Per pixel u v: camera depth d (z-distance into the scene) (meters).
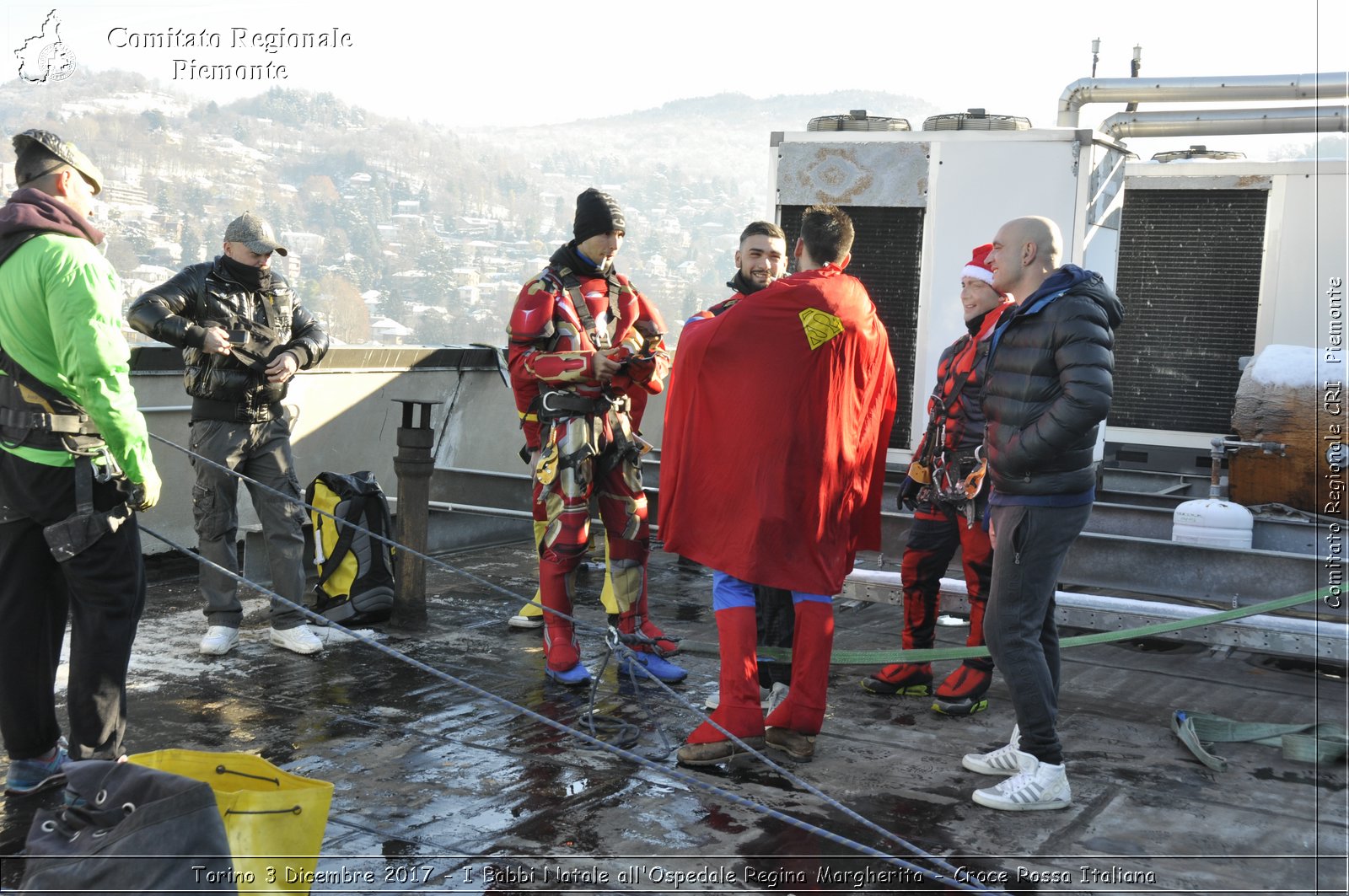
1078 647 5.54
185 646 5.04
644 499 4.88
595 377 4.57
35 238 3.20
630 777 3.61
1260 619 5.02
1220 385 9.46
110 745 3.43
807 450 3.72
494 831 3.16
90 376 3.14
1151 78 9.80
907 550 4.64
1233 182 9.24
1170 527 6.98
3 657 3.37
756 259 4.46
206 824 2.43
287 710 4.19
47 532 3.26
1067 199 8.28
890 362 4.11
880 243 8.86
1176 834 3.27
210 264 4.94
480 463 8.98
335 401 7.72
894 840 3.17
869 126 8.94
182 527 6.74
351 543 5.36
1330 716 4.25
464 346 8.69
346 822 3.20
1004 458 3.38
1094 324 3.27
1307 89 9.47
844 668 5.10
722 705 3.77
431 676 4.70
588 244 4.68
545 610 4.59
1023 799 3.41
